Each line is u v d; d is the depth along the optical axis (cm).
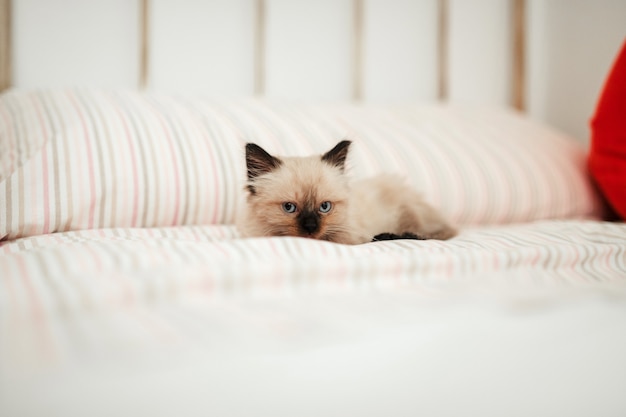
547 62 101
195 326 31
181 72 81
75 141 54
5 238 49
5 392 23
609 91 66
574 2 93
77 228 52
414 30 94
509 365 29
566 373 29
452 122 76
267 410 25
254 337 30
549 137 76
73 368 25
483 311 34
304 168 51
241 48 83
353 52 88
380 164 64
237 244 41
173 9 80
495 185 67
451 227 56
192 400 24
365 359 28
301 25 86
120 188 54
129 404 23
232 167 59
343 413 25
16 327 30
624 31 83
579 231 52
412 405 26
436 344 30
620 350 31
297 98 87
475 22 98
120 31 78
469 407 26
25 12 74
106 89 65
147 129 58
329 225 50
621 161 65
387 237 51
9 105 61
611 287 39
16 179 50
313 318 33
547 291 37
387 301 35
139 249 40
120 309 34
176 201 56
